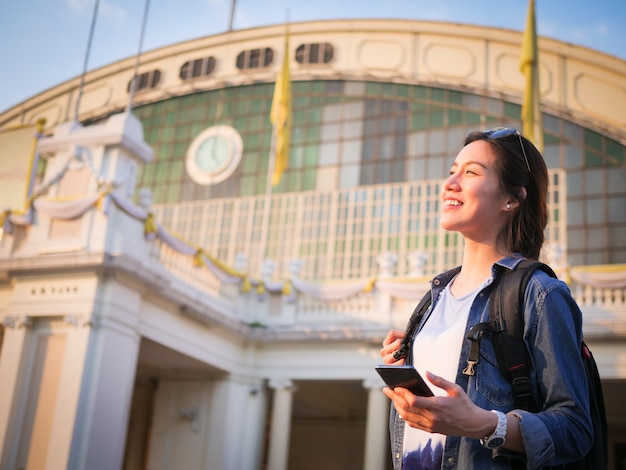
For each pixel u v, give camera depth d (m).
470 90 28.80
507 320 2.54
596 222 25.83
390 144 28.86
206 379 20.41
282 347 20.69
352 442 27.09
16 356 15.95
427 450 2.59
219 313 19.09
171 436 20.34
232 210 30.11
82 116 34.28
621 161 26.41
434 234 26.78
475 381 2.51
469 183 2.85
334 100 30.31
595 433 2.51
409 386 2.28
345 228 28.11
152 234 17.00
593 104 27.52
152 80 33.53
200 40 33.12
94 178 16.77
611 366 17.69
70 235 16.45
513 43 29.06
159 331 17.38
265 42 32.16
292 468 27.72
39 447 15.23
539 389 2.46
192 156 31.69
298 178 29.58
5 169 22.19
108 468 15.39
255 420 20.50
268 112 31.25
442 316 2.78
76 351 15.45
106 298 15.75
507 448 2.33
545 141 27.50
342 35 31.09
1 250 17.02
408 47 30.09
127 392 16.05
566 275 18.42
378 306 20.06
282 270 28.34
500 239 2.84
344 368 19.94
